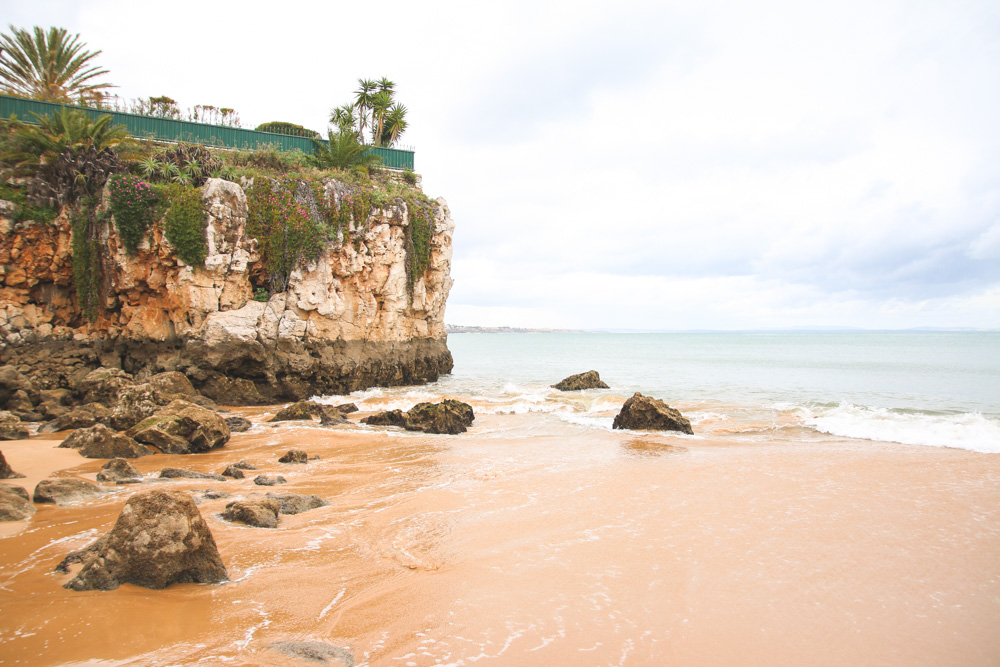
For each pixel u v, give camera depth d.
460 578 6.93
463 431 18.42
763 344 107.88
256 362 25.34
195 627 5.55
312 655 5.10
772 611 6.24
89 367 25.27
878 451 14.61
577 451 14.96
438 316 35.38
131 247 24.48
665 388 30.30
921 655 5.45
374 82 43.78
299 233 26.97
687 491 10.92
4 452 13.47
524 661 5.14
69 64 33.25
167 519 6.54
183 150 26.88
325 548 7.86
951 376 36.41
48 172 25.30
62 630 5.36
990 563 7.58
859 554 7.85
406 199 32.53
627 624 5.88
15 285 24.59
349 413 22.61
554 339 188.00
